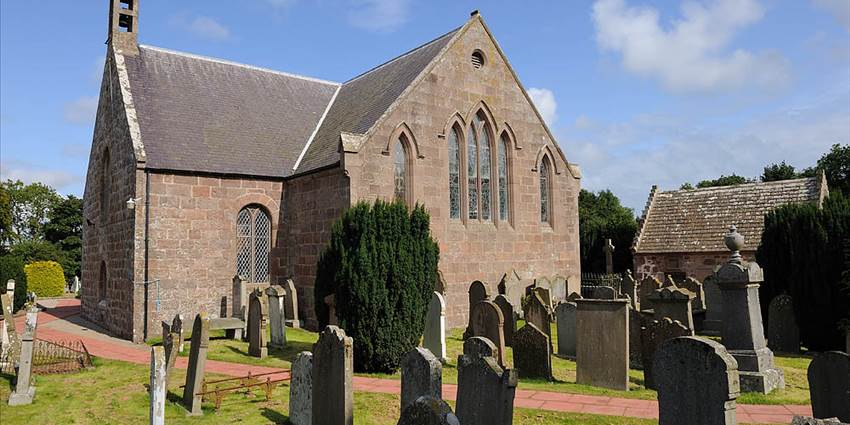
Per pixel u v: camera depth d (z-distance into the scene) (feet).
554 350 65.57
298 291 82.43
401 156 79.71
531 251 92.68
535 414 37.83
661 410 30.19
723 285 45.44
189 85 91.09
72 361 56.49
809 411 38.55
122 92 82.84
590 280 129.59
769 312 63.87
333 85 112.06
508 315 65.67
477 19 89.61
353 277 50.78
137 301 73.67
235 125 89.30
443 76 84.17
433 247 54.03
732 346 44.91
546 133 97.09
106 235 88.33
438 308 56.34
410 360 34.63
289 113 98.27
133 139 77.00
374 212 52.31
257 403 42.42
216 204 80.38
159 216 76.13
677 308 56.85
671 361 29.86
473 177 87.61
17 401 42.52
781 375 45.14
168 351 47.32
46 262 162.81
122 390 46.75
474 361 30.63
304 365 37.60
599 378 46.11
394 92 83.41
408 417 23.08
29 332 43.78
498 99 90.79
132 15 90.53
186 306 77.20
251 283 83.10
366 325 50.72
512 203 91.04
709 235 111.86
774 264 68.39
